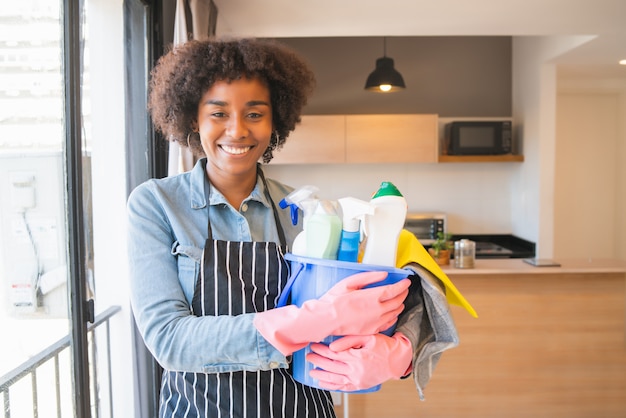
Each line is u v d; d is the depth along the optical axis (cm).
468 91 449
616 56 366
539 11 271
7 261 116
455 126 419
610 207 475
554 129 393
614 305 276
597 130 469
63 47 127
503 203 461
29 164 121
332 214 78
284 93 94
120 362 188
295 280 78
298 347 71
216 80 83
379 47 445
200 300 82
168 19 201
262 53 84
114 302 186
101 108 176
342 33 312
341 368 71
